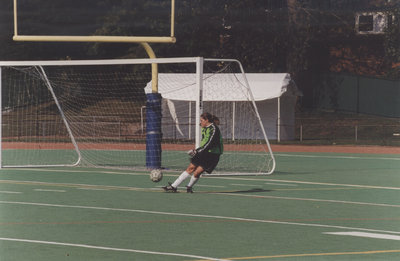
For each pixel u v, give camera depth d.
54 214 24.38
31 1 104.31
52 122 77.69
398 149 65.19
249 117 72.56
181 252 17.89
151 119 41.66
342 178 38.97
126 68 100.69
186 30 99.38
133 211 25.28
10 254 17.45
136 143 69.88
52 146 65.94
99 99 92.62
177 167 44.94
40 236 20.05
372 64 100.12
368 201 29.16
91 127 81.69
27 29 103.19
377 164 48.66
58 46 103.31
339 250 18.44
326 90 96.19
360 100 94.25
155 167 41.75
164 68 99.12
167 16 100.94
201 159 30.80
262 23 98.06
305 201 28.88
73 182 35.38
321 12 99.38
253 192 31.88
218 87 71.31
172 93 72.31
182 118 73.56
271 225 22.48
